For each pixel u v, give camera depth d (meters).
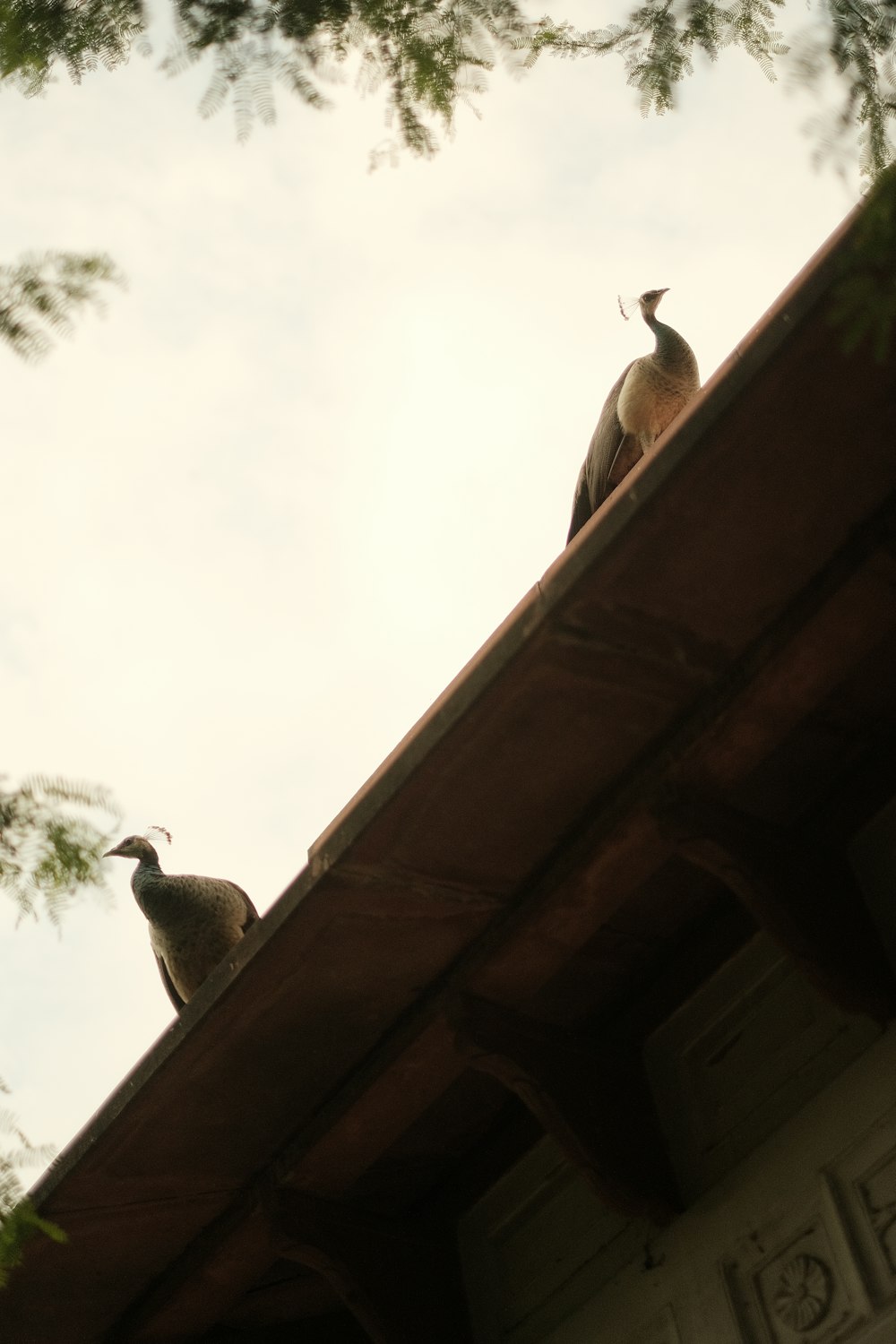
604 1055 5.70
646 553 4.38
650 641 4.61
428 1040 5.45
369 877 4.94
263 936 5.02
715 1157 5.36
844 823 5.36
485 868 5.09
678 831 4.94
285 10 3.77
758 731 4.86
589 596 4.43
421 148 3.79
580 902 5.13
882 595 4.59
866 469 4.39
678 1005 5.73
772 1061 5.34
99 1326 6.37
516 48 3.75
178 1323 6.27
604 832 5.00
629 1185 5.34
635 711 4.81
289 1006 5.25
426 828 4.87
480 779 4.79
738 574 4.54
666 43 3.65
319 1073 5.57
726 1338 4.95
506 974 5.36
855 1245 4.73
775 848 5.14
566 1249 5.76
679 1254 5.27
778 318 4.02
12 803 3.64
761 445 4.23
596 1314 5.47
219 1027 5.21
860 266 3.23
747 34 3.58
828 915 5.09
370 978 5.30
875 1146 4.83
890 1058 4.93
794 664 4.70
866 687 5.05
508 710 4.63
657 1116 5.61
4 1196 3.81
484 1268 6.05
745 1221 5.11
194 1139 5.59
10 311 3.43
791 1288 4.84
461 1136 6.18
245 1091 5.50
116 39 3.75
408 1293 5.96
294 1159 5.77
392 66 3.76
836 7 3.25
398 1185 6.20
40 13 3.72
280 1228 5.80
